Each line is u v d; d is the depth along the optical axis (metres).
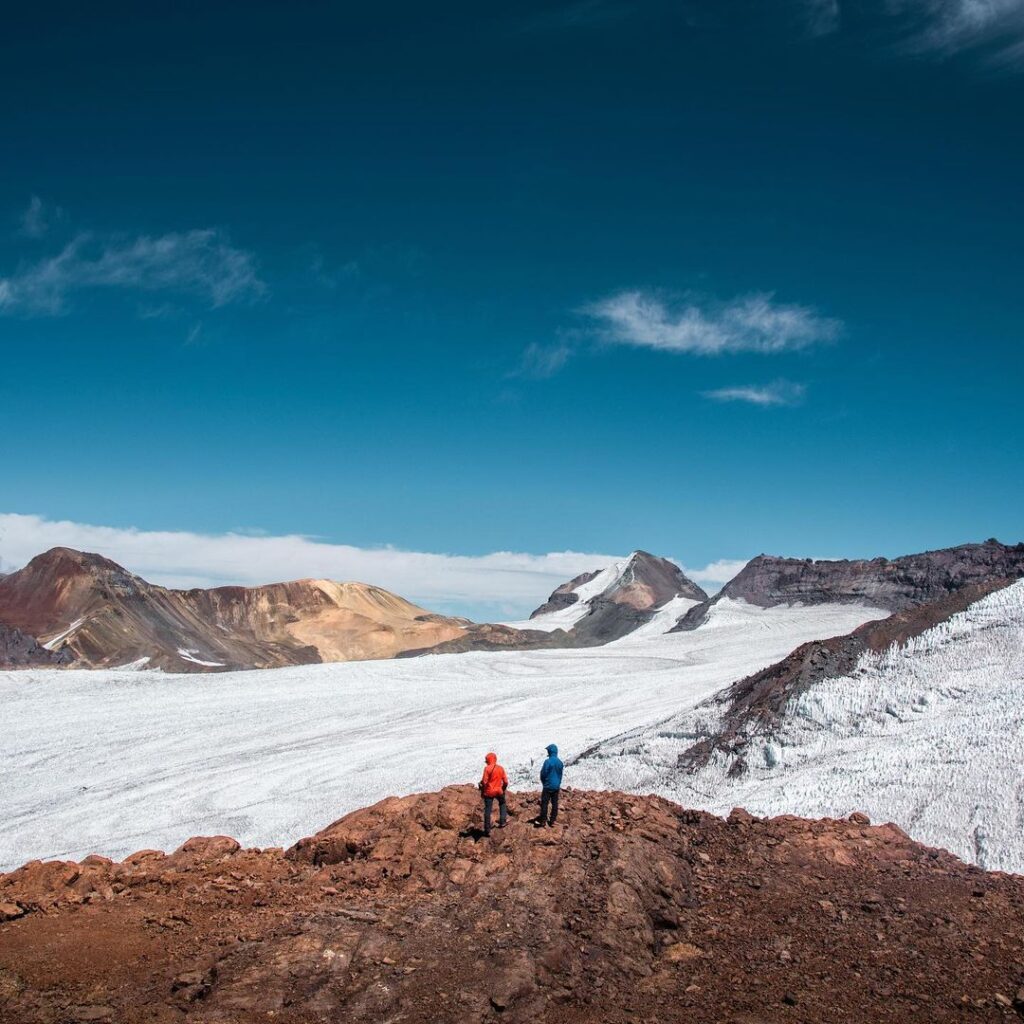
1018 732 37.34
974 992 11.91
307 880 14.53
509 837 15.41
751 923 13.86
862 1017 11.26
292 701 83.81
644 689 83.06
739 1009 11.37
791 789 39.53
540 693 85.12
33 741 67.50
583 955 12.18
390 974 11.28
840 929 13.70
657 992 11.73
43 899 13.65
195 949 11.93
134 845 44.88
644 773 47.91
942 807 34.06
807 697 47.34
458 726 71.44
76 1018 10.09
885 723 43.78
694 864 15.95
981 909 14.53
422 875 14.33
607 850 14.85
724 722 49.53
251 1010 10.39
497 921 12.64
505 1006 10.79
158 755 64.38
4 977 11.05
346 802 50.66
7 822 50.03
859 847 17.22
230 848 16.62
